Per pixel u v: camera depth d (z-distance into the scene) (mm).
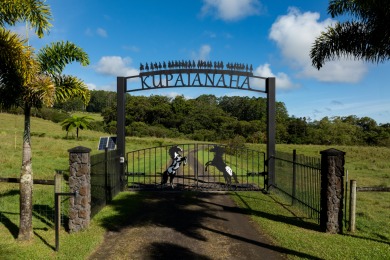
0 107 5941
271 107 10500
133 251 5434
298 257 5156
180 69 10547
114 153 9570
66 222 6984
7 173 12125
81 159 6375
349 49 8945
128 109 60188
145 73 10562
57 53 6168
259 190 10594
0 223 6828
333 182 6473
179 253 5367
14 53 5172
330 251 5406
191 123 55781
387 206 9680
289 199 9133
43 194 9352
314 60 9344
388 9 7684
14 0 5422
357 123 58000
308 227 6805
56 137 32156
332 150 6523
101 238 6031
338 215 6469
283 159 9430
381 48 8453
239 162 19609
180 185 11148
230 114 67000
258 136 39875
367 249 5523
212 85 10523
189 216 7586
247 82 10625
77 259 5027
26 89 5531
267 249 5547
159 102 63750
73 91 6133
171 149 11117
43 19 5809
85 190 6391
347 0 8797
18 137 28219
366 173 17062
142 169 15664
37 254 5195
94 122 57219
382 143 41344
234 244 5789
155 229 6613
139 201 9016
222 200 9328
